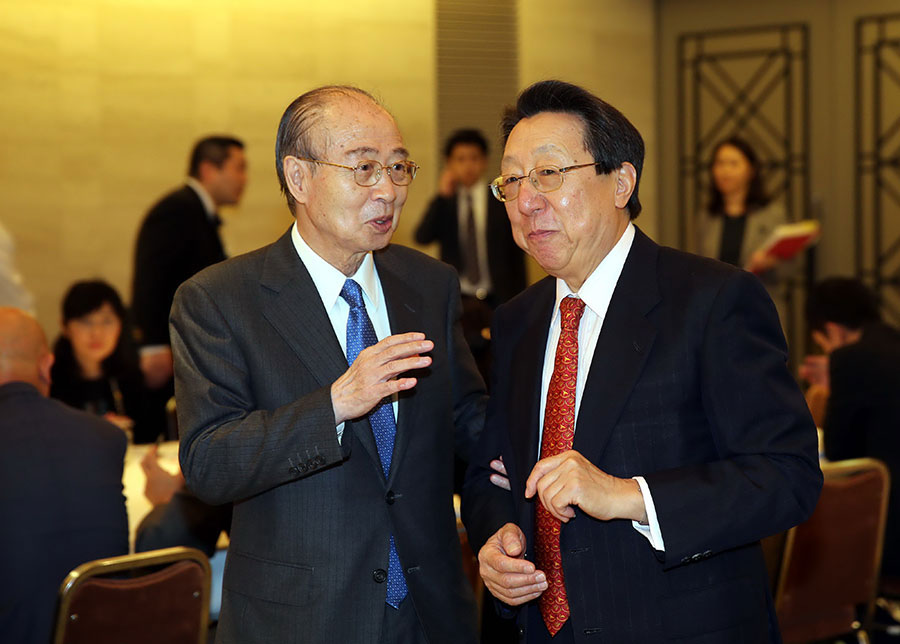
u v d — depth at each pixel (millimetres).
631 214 1934
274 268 1976
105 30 6484
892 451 3676
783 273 5840
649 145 8086
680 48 8000
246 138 6922
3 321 2824
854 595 3234
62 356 4465
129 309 5383
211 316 1920
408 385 1742
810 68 7477
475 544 1969
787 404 1730
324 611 1855
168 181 6719
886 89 7227
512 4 7637
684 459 1754
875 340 3824
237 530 1951
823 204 7473
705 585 1761
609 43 7941
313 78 7090
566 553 1789
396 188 1896
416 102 7410
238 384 1880
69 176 6410
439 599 1940
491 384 2066
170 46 6680
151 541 2846
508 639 3193
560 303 1925
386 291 2064
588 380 1806
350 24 7176
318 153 1883
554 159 1795
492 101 7621
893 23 7168
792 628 3156
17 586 2574
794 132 7555
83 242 6469
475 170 6172
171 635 2531
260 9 6914
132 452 3914
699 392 1768
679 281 1822
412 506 1938
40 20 6273
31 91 6266
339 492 1885
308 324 1925
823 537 3117
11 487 2617
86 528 2666
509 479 1915
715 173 5977
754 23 7680
